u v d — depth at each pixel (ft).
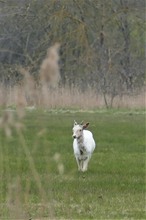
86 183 160.86
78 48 298.76
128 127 315.78
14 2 287.28
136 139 268.00
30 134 255.70
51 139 259.39
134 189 154.71
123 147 242.58
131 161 205.98
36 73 243.40
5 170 164.25
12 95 230.89
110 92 397.19
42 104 60.80
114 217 121.90
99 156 217.15
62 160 201.98
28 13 278.67
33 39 303.68
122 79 404.16
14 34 310.65
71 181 162.20
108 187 156.46
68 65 302.66
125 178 171.42
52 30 273.75
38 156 201.77
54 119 342.44
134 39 407.03
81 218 120.26
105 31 311.06
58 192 145.28
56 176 166.71
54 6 280.51
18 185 79.82
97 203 136.05
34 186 147.64
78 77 365.61
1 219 110.22
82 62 291.58
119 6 296.92
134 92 402.52
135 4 310.45
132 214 125.08
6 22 303.48
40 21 282.15
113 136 277.23
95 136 276.62
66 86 364.99
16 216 79.46
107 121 344.69
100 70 372.17
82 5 281.33
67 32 276.62
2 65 301.22
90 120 345.31
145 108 399.44
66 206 129.08
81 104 378.94
